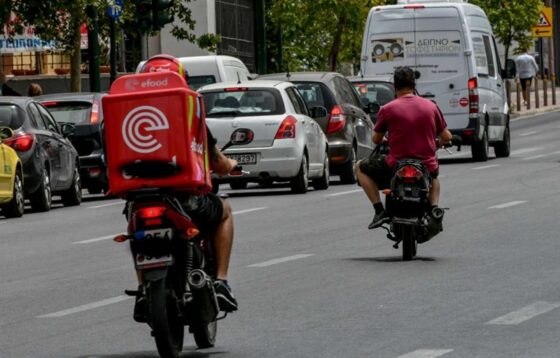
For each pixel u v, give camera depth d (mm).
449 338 16688
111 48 53812
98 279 24062
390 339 16781
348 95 48156
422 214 24906
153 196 15750
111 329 18609
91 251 28781
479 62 56406
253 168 41094
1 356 16844
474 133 55062
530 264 23562
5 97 41688
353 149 46781
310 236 29469
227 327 18219
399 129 25219
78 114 47125
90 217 37625
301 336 17297
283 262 25031
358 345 16484
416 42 55969
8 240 31922
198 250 16328
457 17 55594
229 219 16750
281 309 19547
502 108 58312
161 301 15406
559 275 22094
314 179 43969
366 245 27578
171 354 15617
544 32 98312
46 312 20484
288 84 42938
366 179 25578
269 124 41094
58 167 42281
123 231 32875
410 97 25484
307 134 42469
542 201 35375
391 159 25234
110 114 15727
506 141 58688
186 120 15672
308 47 80875
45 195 40938
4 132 39594
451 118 55375
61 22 56938
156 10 49906
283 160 41062
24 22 55281
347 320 18359
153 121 15672
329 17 78562
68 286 23297
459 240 27641
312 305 19812
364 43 56594
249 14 96875
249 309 19625
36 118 41562
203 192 16312
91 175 46875
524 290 20531
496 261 24141
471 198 37031
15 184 38719
